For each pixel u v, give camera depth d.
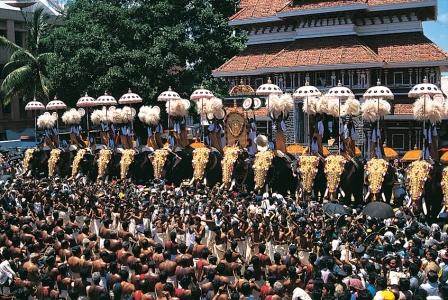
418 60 37.72
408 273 13.38
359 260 14.21
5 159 42.00
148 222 21.08
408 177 24.53
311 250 16.86
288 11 42.34
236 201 22.34
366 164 25.89
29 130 60.69
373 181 25.11
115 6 47.22
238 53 48.47
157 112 34.22
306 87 28.64
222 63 49.97
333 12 40.59
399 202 25.61
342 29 41.00
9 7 62.84
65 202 23.97
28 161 39.06
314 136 27.80
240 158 29.81
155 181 30.94
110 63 44.69
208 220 19.50
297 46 42.56
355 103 27.53
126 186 28.25
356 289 12.23
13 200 24.31
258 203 23.02
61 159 37.88
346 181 26.41
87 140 40.47
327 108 27.53
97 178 35.12
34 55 53.19
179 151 32.72
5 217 20.84
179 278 14.66
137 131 45.09
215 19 49.16
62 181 32.12
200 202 21.84
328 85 40.34
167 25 48.56
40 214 20.53
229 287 13.04
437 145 24.78
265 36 46.34
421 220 21.95
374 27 41.56
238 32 52.22
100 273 14.80
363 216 19.23
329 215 19.45
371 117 26.16
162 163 32.34
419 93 24.88
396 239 16.17
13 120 63.09
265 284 13.10
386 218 18.61
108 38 45.75
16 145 51.69
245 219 18.98
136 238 18.64
